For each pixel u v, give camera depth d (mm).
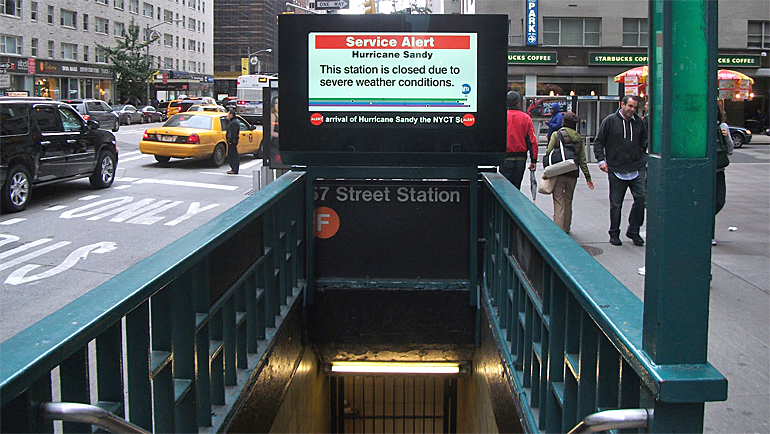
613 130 8062
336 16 4961
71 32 55156
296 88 5023
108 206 12195
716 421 3820
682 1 1535
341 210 5234
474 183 5121
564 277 2273
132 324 2266
